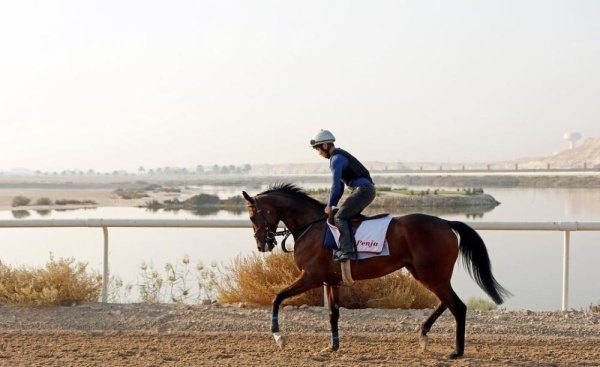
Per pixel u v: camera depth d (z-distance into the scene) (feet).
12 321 25.11
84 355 20.66
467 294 42.65
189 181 609.01
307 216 22.77
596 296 42.80
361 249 21.26
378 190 217.97
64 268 27.99
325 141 22.18
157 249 64.23
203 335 23.47
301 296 27.14
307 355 20.88
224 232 85.40
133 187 402.93
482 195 183.01
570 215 123.85
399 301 26.86
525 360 20.35
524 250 69.67
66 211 156.66
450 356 20.59
